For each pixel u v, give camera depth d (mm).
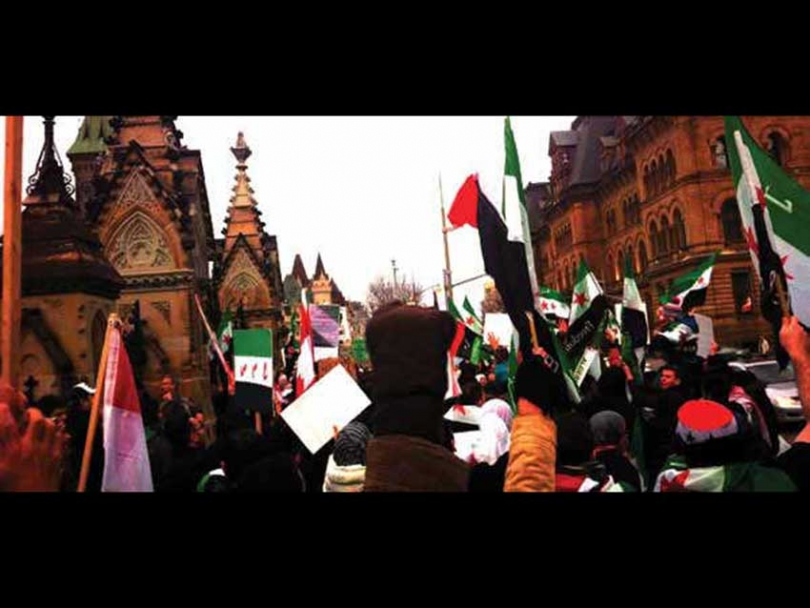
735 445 2770
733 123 4012
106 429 3008
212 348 12992
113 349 3105
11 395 1741
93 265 13391
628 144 59062
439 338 2426
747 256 47906
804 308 3584
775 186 3771
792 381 15750
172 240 25141
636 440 5281
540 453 2260
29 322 12562
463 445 5742
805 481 2674
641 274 62188
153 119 29453
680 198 50438
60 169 13820
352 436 4734
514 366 4035
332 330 10086
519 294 3049
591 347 8594
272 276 51250
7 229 2252
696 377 7145
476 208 3211
